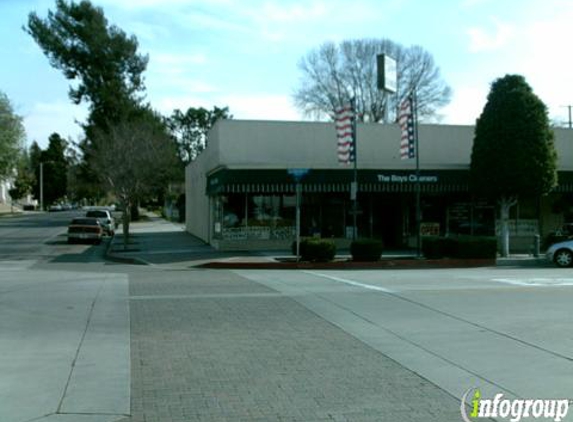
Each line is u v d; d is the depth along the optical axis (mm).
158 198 85875
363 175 28016
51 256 29016
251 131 29266
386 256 25344
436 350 8500
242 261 23234
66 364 7777
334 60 57594
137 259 25656
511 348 8578
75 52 62062
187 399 6359
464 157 31422
